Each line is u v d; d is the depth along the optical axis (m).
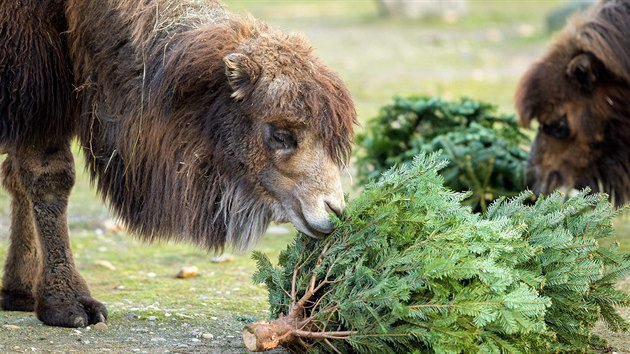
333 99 9.95
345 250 9.59
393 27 45.19
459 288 9.22
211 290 13.44
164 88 10.52
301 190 9.94
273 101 9.85
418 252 9.36
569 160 16.06
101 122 11.23
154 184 10.91
